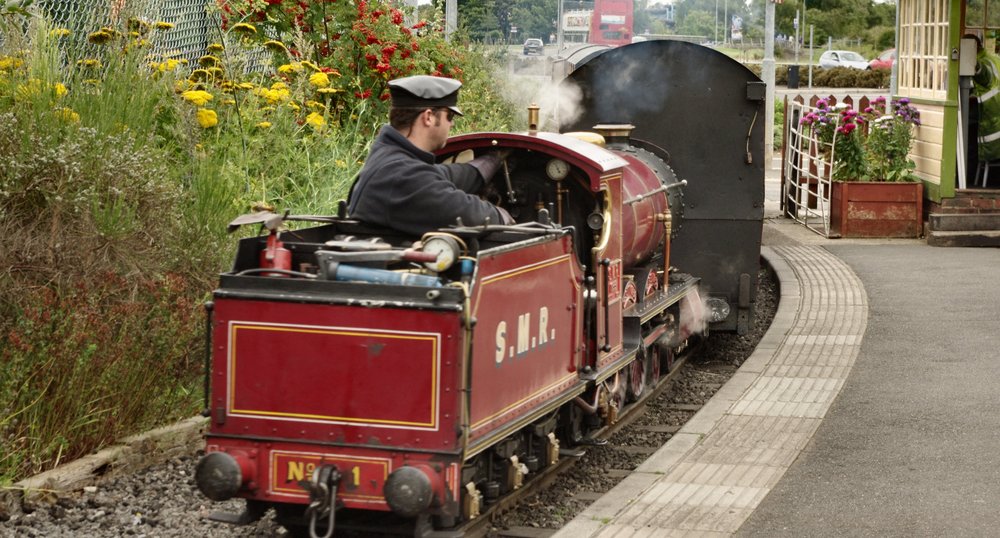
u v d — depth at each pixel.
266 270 5.62
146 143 8.59
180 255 7.97
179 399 7.63
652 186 9.45
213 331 5.59
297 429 5.44
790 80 52.00
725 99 11.04
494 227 6.08
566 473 7.72
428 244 5.49
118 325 7.26
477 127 14.13
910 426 7.97
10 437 6.40
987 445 7.51
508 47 21.84
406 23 14.60
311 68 11.41
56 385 6.70
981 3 17.09
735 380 9.31
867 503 6.39
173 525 6.24
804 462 7.17
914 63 18.52
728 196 11.14
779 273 14.42
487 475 6.27
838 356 10.10
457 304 5.24
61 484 6.41
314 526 5.39
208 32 12.03
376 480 5.34
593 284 7.33
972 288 13.17
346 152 10.90
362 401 5.36
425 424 5.29
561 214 7.50
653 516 6.12
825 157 18.22
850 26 87.94
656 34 80.31
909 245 16.69
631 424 9.14
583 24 49.44
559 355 6.72
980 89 17.23
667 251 9.75
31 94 8.10
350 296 5.36
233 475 5.39
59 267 7.19
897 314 11.87
